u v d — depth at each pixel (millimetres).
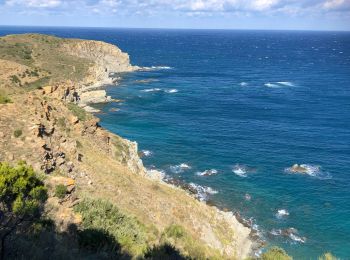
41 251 16234
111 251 20781
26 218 16969
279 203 57812
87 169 36688
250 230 50094
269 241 48031
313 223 52594
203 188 61906
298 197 59781
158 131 91812
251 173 68375
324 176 67625
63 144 38250
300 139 88250
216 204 56656
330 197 59844
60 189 25656
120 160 53250
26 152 30891
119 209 29219
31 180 16281
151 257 22141
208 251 33281
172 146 81250
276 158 75938
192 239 32344
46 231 19469
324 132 94188
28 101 43438
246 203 57594
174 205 41312
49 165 31391
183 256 25109
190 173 67625
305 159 75625
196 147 81125
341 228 51562
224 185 63312
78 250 19188
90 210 25656
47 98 50938
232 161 73750
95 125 54062
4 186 15117
